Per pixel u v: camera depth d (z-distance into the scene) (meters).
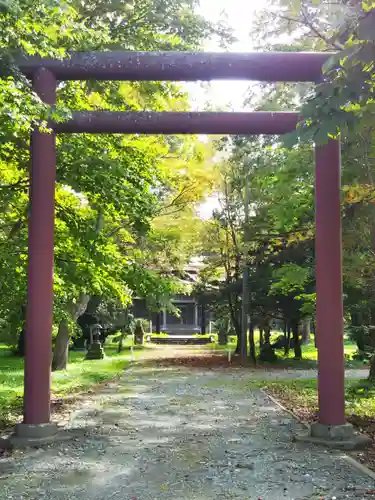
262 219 21.28
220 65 8.84
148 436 8.86
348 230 13.28
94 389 15.03
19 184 11.31
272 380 17.28
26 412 8.62
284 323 28.42
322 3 8.28
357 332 15.11
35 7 7.49
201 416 10.67
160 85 12.88
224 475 6.72
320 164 8.95
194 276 35.09
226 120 9.12
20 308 11.70
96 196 11.01
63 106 8.12
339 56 5.08
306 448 8.05
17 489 6.20
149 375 19.08
